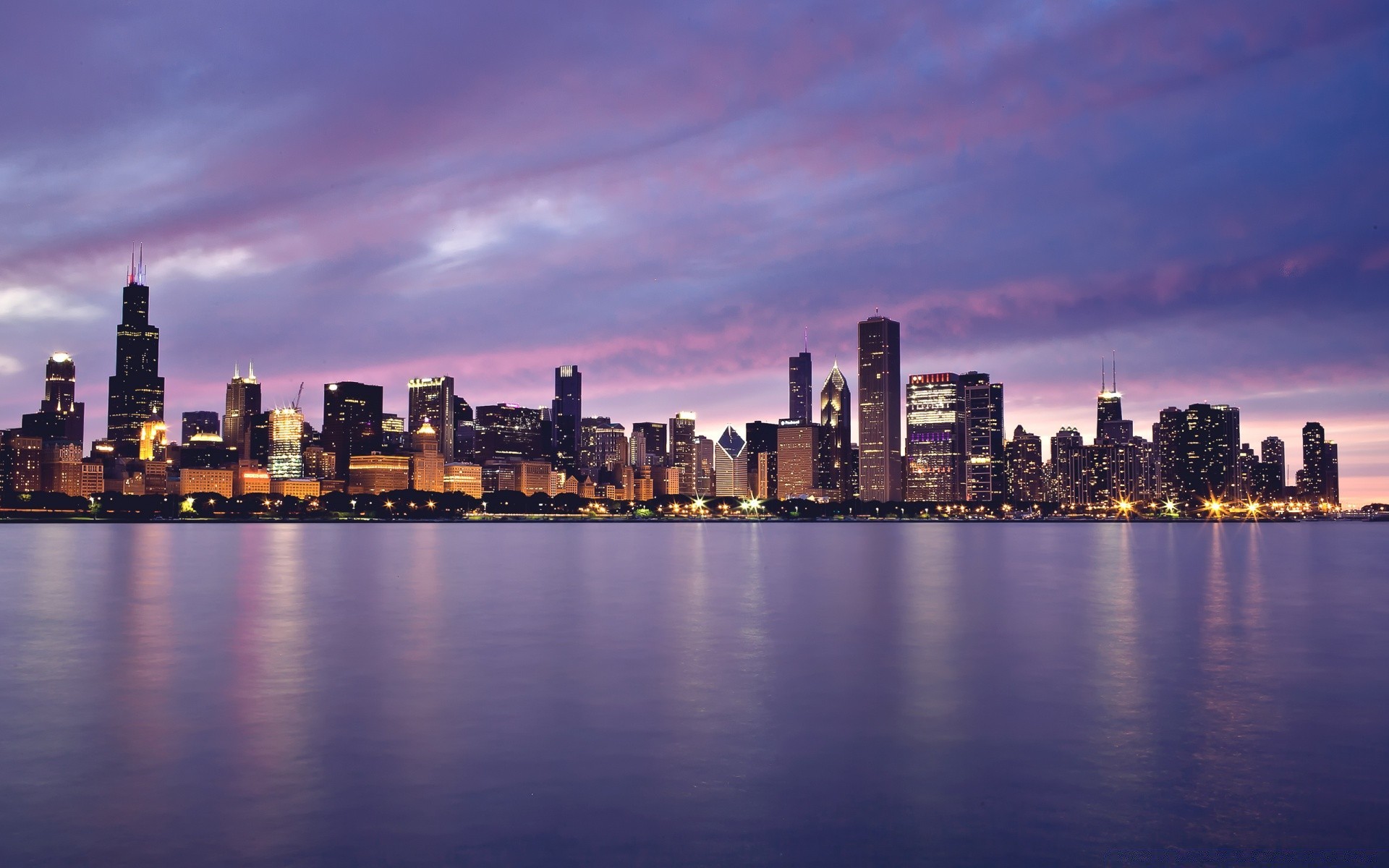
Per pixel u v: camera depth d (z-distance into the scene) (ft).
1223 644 171.63
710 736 102.12
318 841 72.28
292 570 401.29
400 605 244.01
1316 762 92.48
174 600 257.96
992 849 71.26
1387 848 71.26
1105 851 71.00
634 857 69.51
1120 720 109.70
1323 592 285.23
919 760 93.40
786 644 169.68
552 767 90.79
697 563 457.68
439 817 77.25
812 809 79.25
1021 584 316.40
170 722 108.37
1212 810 79.15
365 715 111.75
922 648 165.68
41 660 152.56
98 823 75.72
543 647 166.71
